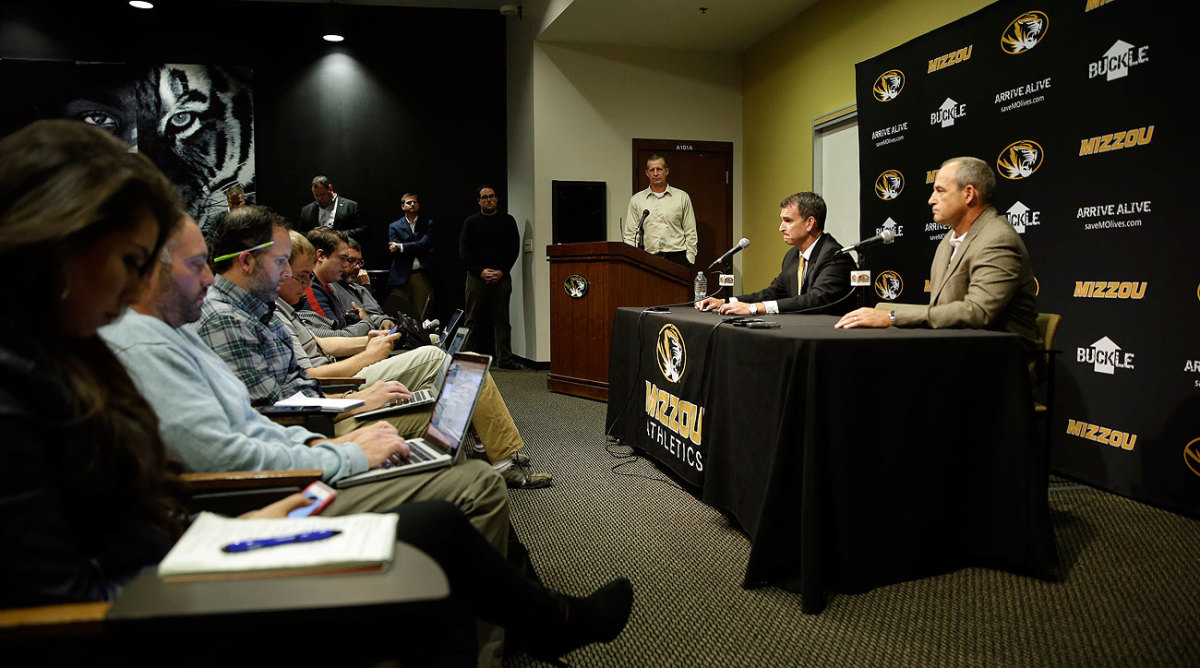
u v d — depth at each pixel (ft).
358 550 2.41
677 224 19.01
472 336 22.50
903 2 14.25
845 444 5.94
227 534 2.53
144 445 2.66
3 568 2.03
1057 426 10.02
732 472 7.48
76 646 2.05
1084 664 5.05
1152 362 8.70
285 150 21.81
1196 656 5.12
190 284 4.15
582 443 12.14
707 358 8.21
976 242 7.89
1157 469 8.64
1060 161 9.96
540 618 3.81
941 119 12.19
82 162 2.22
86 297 2.30
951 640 5.40
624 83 20.79
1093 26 9.42
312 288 11.28
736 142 21.59
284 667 2.72
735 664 5.14
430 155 22.80
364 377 8.32
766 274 20.34
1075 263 9.74
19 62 19.98
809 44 17.71
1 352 2.17
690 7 17.63
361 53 22.18
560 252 16.80
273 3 21.48
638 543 7.54
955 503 6.53
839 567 6.03
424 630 3.09
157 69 20.68
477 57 22.97
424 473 4.58
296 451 4.25
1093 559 6.95
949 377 6.29
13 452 2.08
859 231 15.62
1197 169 8.18
